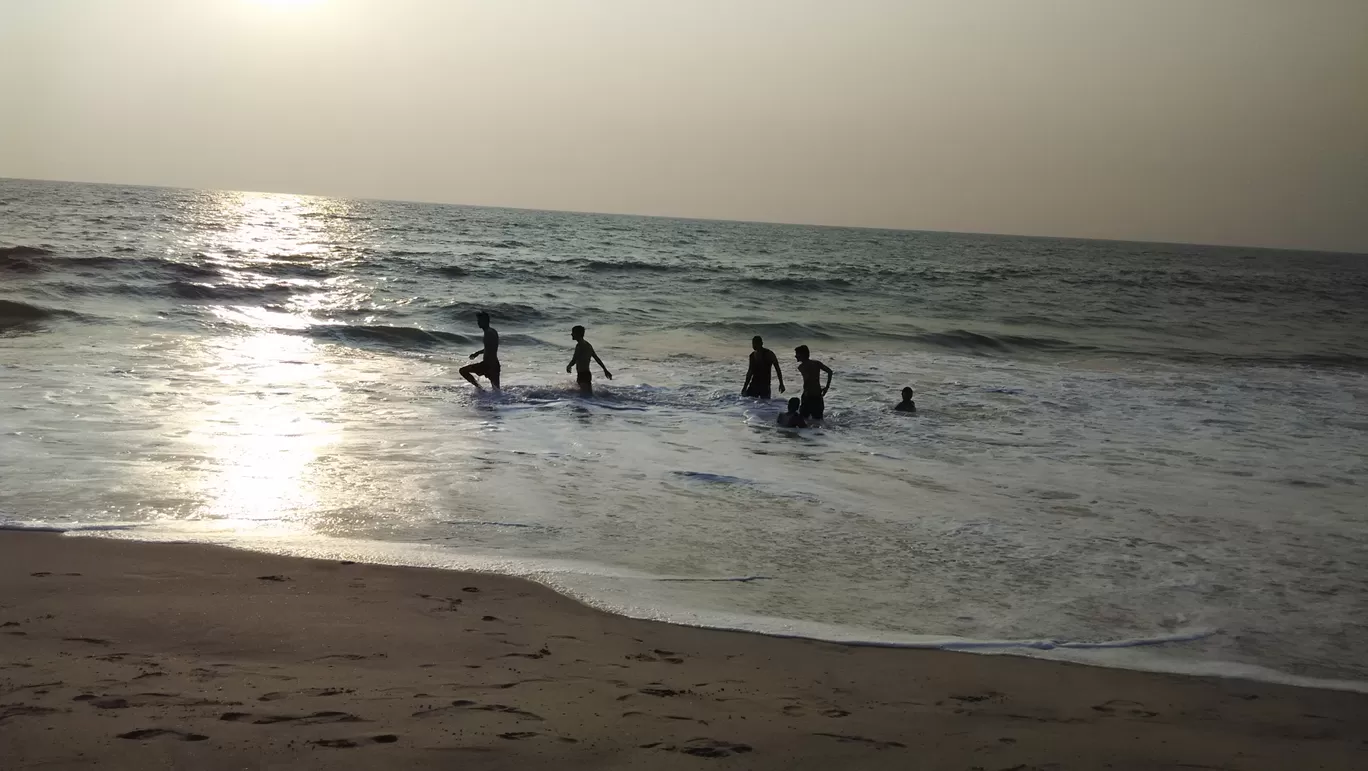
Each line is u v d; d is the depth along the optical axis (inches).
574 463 393.4
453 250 1925.4
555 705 167.3
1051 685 193.0
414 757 142.4
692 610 227.3
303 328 780.6
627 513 316.2
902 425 519.5
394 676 176.9
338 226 2864.2
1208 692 193.6
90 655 177.9
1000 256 3705.7
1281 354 983.6
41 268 1000.2
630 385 621.0
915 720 171.2
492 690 172.7
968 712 176.6
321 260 1429.6
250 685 167.8
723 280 1510.8
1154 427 535.8
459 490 337.7
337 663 182.1
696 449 437.4
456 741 149.0
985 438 489.4
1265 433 528.1
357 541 269.9
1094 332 1116.5
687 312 1075.9
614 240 3009.4
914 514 331.0
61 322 732.7
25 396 466.9
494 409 520.1
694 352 797.2
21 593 212.1
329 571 241.4
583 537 286.4
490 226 3585.1
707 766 146.3
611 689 177.3
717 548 280.8
